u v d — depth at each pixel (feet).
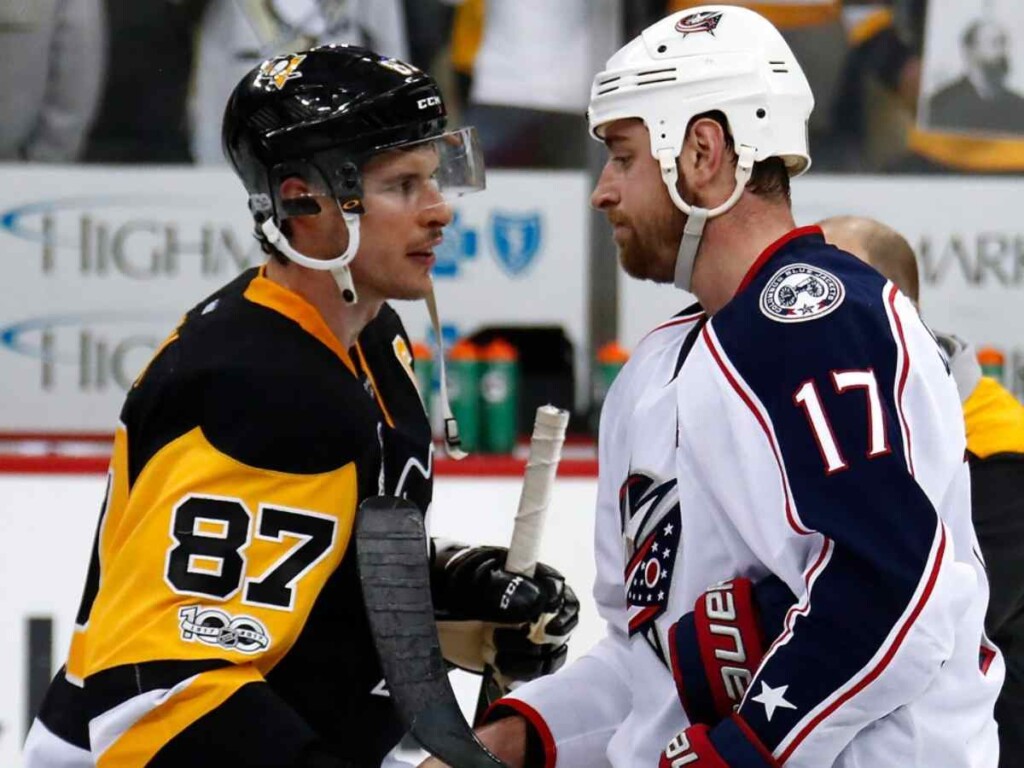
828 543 22.06
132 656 22.35
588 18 54.49
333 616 24.02
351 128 23.38
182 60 54.54
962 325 56.85
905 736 22.90
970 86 55.57
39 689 47.83
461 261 55.88
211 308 24.32
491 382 52.70
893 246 33.91
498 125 55.06
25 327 55.62
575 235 55.67
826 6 55.01
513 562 27.20
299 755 21.97
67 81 54.54
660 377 25.70
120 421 24.30
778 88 24.47
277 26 54.03
